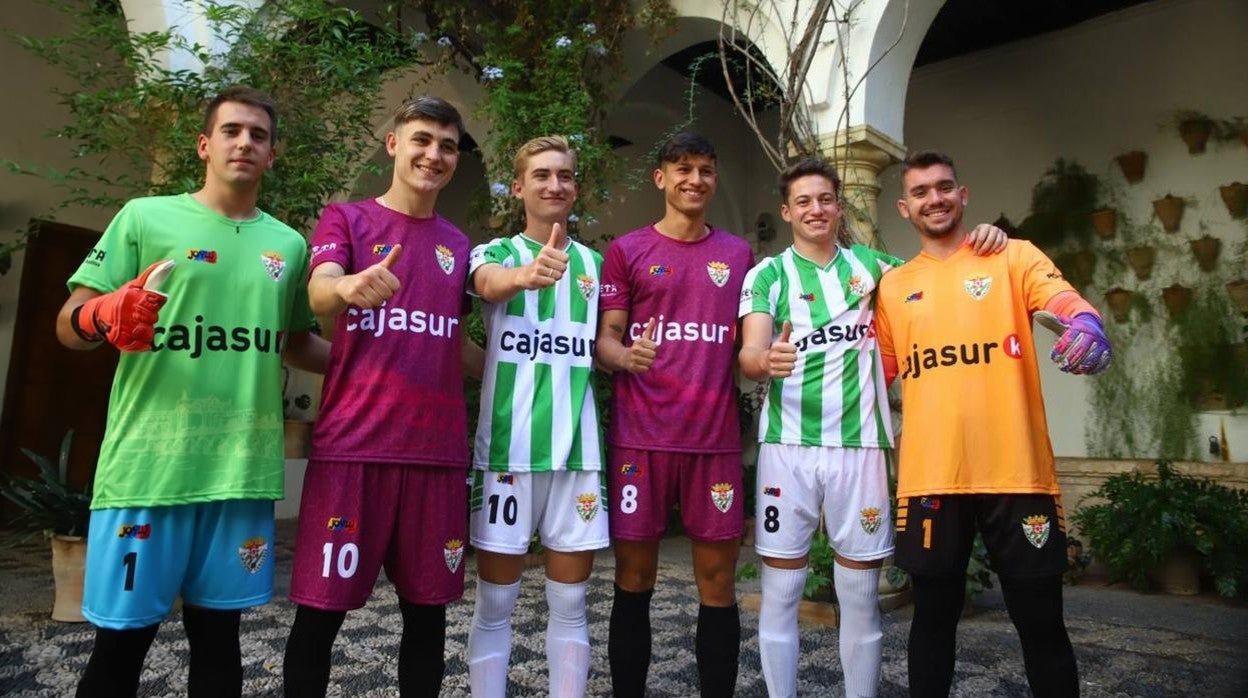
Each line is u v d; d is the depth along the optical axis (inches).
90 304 73.4
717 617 98.6
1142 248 253.6
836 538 98.0
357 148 192.5
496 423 93.0
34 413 293.4
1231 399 238.7
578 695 93.0
